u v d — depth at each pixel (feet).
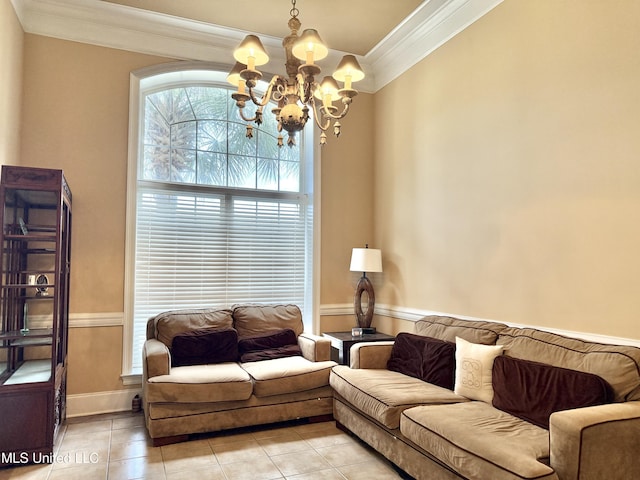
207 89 15.33
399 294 14.87
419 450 8.20
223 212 15.23
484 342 9.87
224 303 15.02
